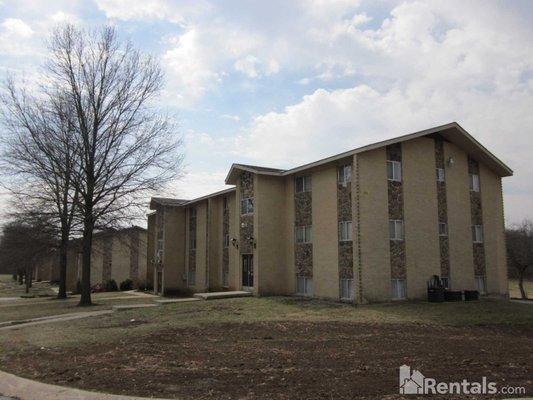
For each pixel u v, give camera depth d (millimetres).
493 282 26656
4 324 19859
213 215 35000
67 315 22391
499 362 10180
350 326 15977
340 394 7738
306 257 25812
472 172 26859
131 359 10984
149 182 28906
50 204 29109
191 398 7703
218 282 34281
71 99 27719
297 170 25750
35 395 8211
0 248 39656
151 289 44875
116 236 30422
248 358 10859
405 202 23672
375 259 22312
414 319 17500
